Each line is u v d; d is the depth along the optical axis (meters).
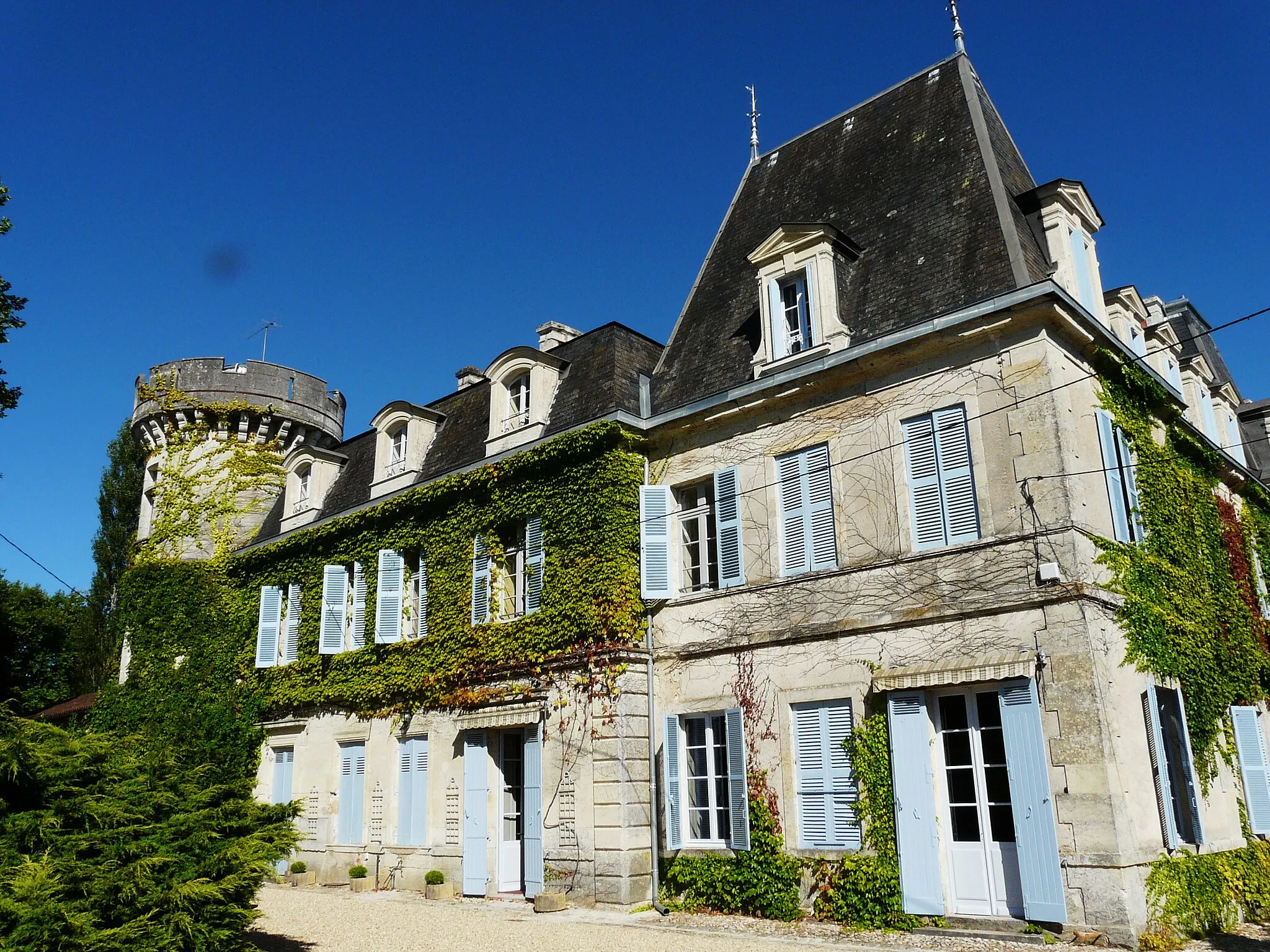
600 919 14.59
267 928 13.96
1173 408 16.47
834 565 14.81
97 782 10.00
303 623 23.11
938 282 15.00
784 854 14.16
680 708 16.11
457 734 18.75
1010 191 16.05
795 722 14.61
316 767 21.62
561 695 17.05
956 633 13.09
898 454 14.33
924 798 12.70
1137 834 11.57
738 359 17.44
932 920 12.33
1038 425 12.99
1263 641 17.56
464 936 13.14
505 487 19.05
